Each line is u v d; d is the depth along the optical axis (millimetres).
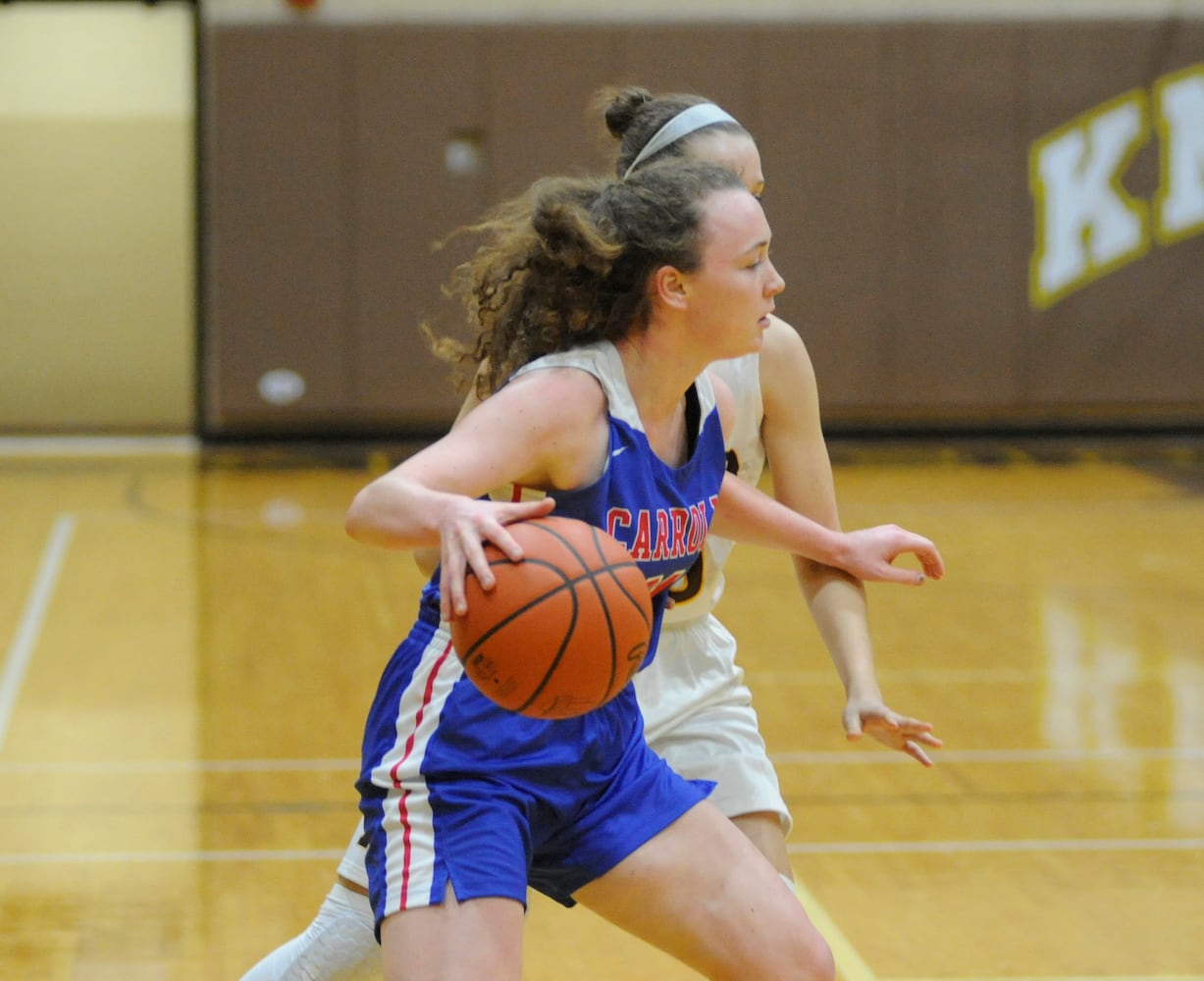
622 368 7453
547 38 44281
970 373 45562
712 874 7414
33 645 23312
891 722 8977
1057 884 13820
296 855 14445
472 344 8070
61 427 49000
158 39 48688
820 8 44688
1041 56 44875
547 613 6477
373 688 20859
